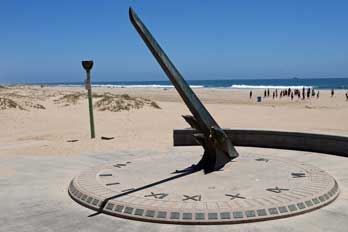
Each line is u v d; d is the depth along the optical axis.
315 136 12.31
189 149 13.06
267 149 12.90
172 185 8.26
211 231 6.32
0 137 18.38
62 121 24.09
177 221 6.62
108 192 7.90
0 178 9.83
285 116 27.52
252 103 45.97
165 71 8.44
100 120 24.30
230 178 8.70
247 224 6.56
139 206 7.04
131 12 7.92
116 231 6.42
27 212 7.36
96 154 12.88
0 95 35.00
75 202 7.88
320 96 59.97
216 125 9.55
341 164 10.60
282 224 6.54
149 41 8.10
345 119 24.88
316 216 6.87
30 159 12.21
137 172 9.48
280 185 8.12
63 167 11.06
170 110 30.20
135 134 17.77
